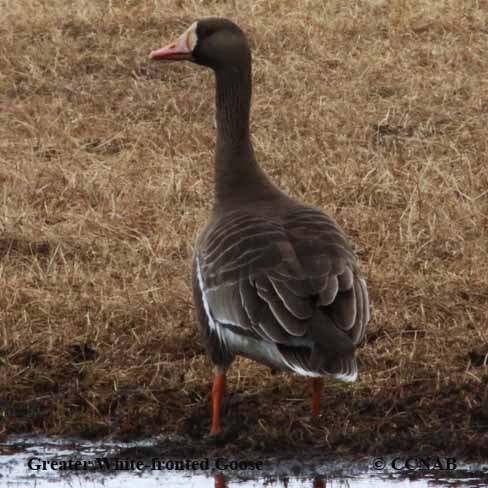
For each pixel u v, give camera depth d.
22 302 12.79
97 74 19.70
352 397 11.05
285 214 10.30
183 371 11.56
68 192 15.62
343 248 9.87
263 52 20.12
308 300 9.35
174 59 11.41
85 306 12.62
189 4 21.95
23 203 15.32
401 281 13.04
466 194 15.25
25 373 11.55
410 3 21.58
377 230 14.49
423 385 11.15
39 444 10.73
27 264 13.73
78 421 10.97
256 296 9.50
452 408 10.81
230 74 11.12
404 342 11.93
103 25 21.14
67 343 11.99
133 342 12.02
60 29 21.02
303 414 10.84
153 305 12.57
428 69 19.53
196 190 15.63
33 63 19.75
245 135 11.01
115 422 10.94
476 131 17.30
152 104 18.62
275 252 9.66
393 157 16.50
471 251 13.81
